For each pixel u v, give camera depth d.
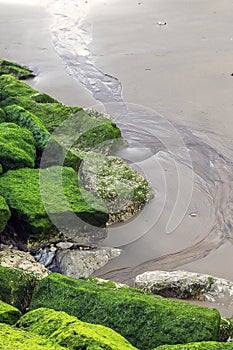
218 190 9.29
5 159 8.99
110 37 15.19
